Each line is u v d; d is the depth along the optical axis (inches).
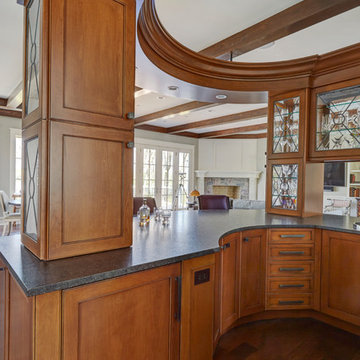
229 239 82.8
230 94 120.9
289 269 95.4
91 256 51.5
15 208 215.2
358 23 100.1
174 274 53.5
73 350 40.7
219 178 364.5
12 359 48.7
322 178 121.3
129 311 47.0
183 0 87.8
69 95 49.1
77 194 50.6
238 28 104.1
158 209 103.0
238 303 88.7
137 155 302.7
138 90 169.5
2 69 151.5
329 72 103.7
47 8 46.8
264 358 75.7
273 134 121.4
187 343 55.8
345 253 88.5
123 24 56.1
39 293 37.4
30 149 54.6
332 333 88.7
